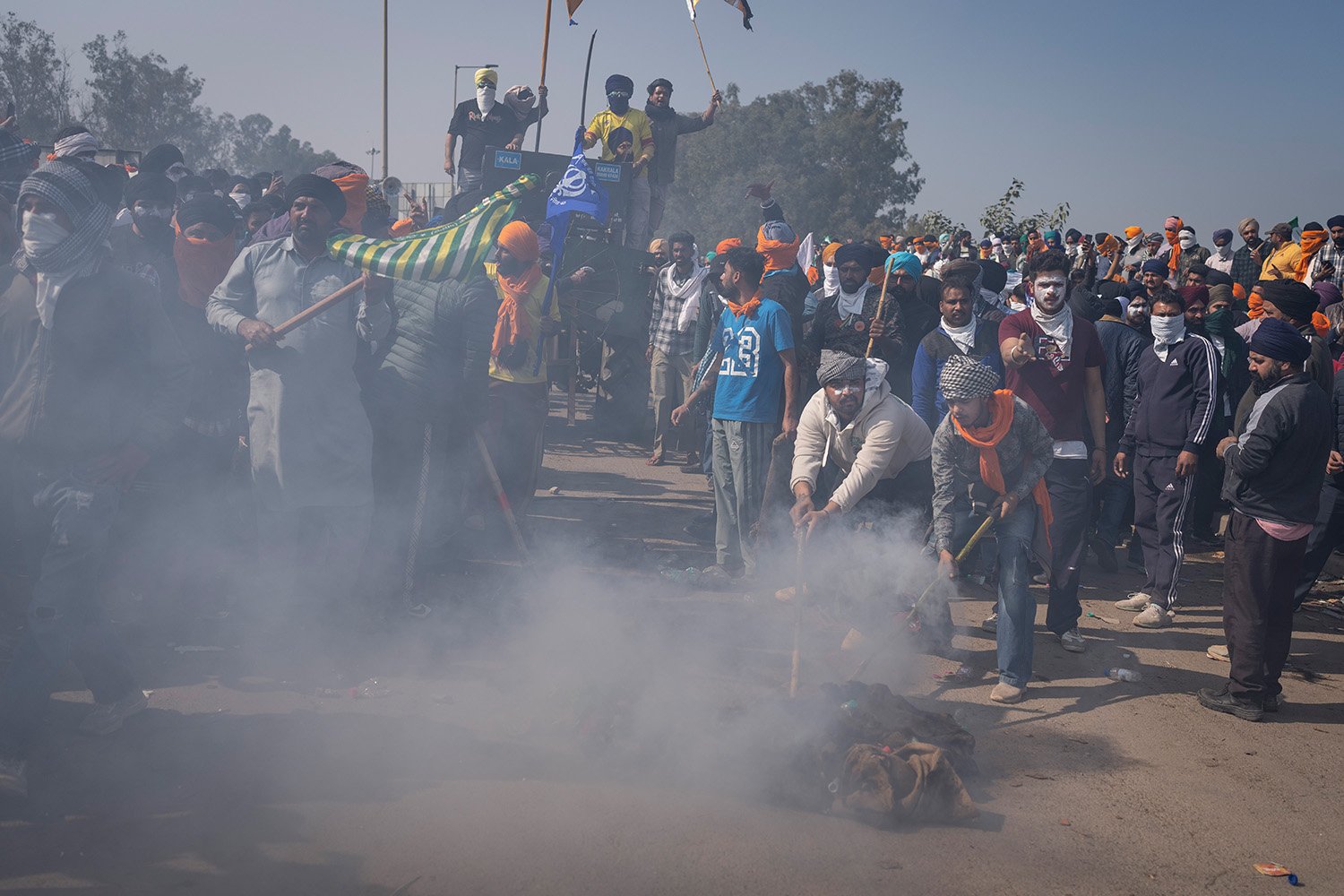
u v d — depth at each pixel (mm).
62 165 3811
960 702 5137
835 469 5773
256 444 5148
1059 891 3471
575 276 10859
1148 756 4613
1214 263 15312
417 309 5559
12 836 3473
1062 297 5711
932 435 5656
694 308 10297
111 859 3361
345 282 5137
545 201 10812
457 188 11844
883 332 6746
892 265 7152
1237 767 4551
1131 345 7781
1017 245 17859
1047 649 6074
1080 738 4770
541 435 7262
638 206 12242
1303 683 5762
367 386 5578
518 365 6758
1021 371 5750
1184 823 4004
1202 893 3514
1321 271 12367
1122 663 5883
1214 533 9078
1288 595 5145
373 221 6656
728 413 6688
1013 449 5102
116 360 3889
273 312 5094
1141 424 6711
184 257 5855
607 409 11938
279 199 8578
